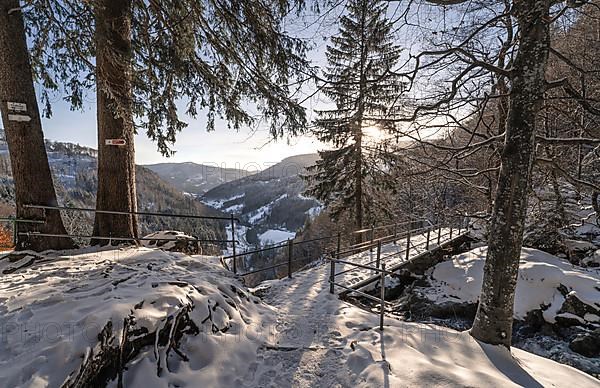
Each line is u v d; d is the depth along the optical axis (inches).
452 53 182.2
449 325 317.4
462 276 371.2
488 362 158.4
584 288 290.2
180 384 124.6
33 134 216.4
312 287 280.4
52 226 223.3
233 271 257.1
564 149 332.5
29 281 162.6
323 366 149.9
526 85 163.8
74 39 265.3
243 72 292.5
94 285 155.0
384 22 228.5
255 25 262.7
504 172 171.8
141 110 291.6
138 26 270.8
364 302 331.0
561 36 246.2
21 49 210.1
